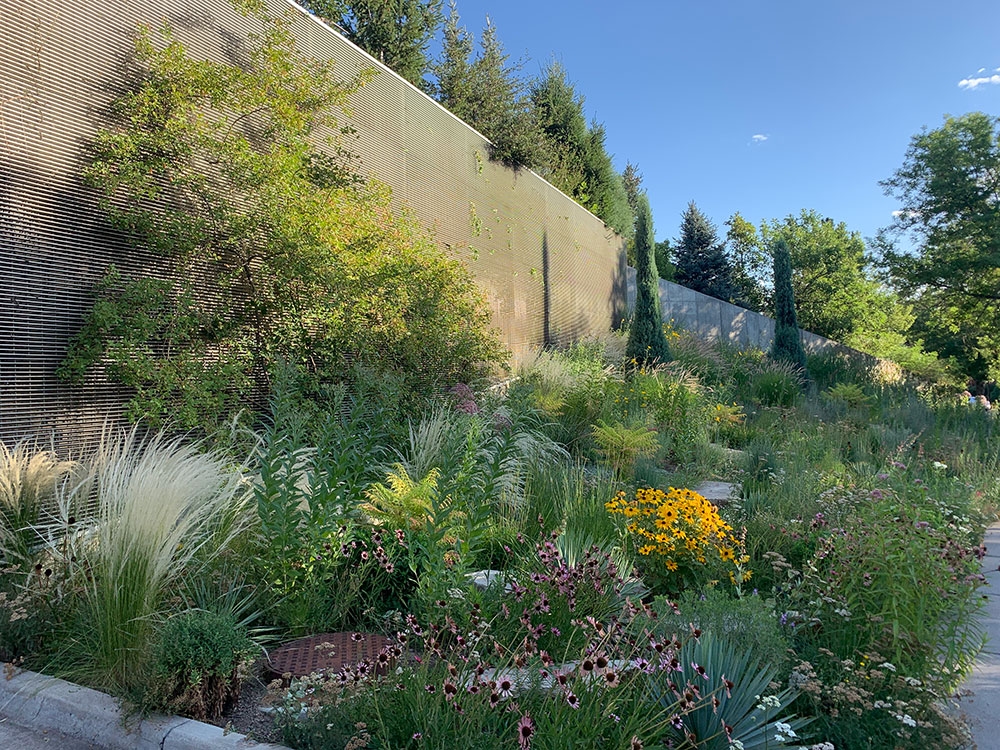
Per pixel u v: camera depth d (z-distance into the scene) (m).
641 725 2.69
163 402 5.87
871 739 2.96
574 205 17.67
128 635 3.24
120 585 3.30
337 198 7.59
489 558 4.84
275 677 3.34
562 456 7.83
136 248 6.20
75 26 5.80
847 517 4.93
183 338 6.39
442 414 6.84
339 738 2.68
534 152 14.58
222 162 6.83
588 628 3.31
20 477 4.36
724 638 3.38
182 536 3.73
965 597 3.80
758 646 3.36
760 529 5.59
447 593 3.70
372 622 3.99
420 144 11.02
